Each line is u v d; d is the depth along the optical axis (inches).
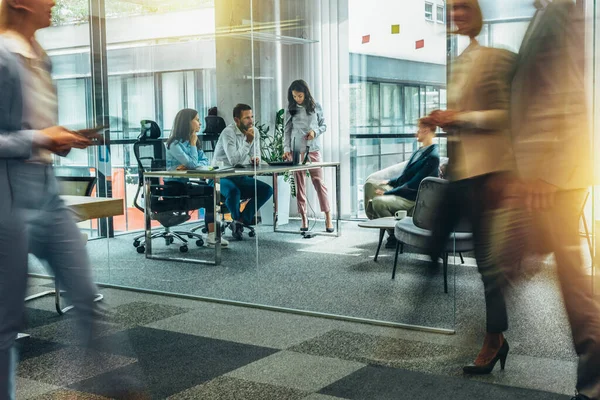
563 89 96.3
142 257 201.0
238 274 184.5
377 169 159.3
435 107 145.2
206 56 193.6
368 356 134.7
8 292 86.7
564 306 98.3
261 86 181.3
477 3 110.9
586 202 106.6
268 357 135.3
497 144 107.1
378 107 159.0
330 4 166.6
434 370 125.4
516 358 128.3
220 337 149.9
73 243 94.6
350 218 165.6
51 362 133.4
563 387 114.7
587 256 99.7
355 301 162.7
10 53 87.0
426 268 150.1
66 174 227.0
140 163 208.8
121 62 216.1
